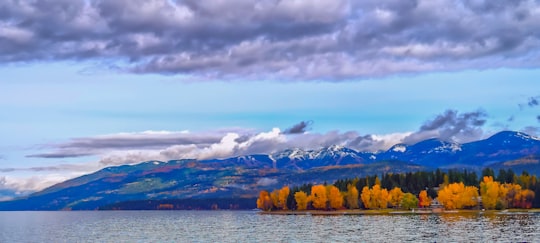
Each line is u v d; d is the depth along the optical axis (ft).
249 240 526.98
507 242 432.25
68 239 630.33
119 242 561.02
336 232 574.97
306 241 492.13
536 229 542.98
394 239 481.05
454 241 448.24
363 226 650.02
